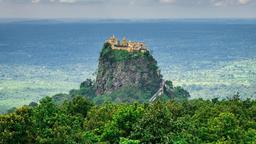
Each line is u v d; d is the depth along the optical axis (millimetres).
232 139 126312
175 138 108812
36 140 100250
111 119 137375
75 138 108000
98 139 118375
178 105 160750
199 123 138750
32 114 115438
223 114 133250
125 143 104125
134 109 123812
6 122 97250
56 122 115438
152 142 108500
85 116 150375
